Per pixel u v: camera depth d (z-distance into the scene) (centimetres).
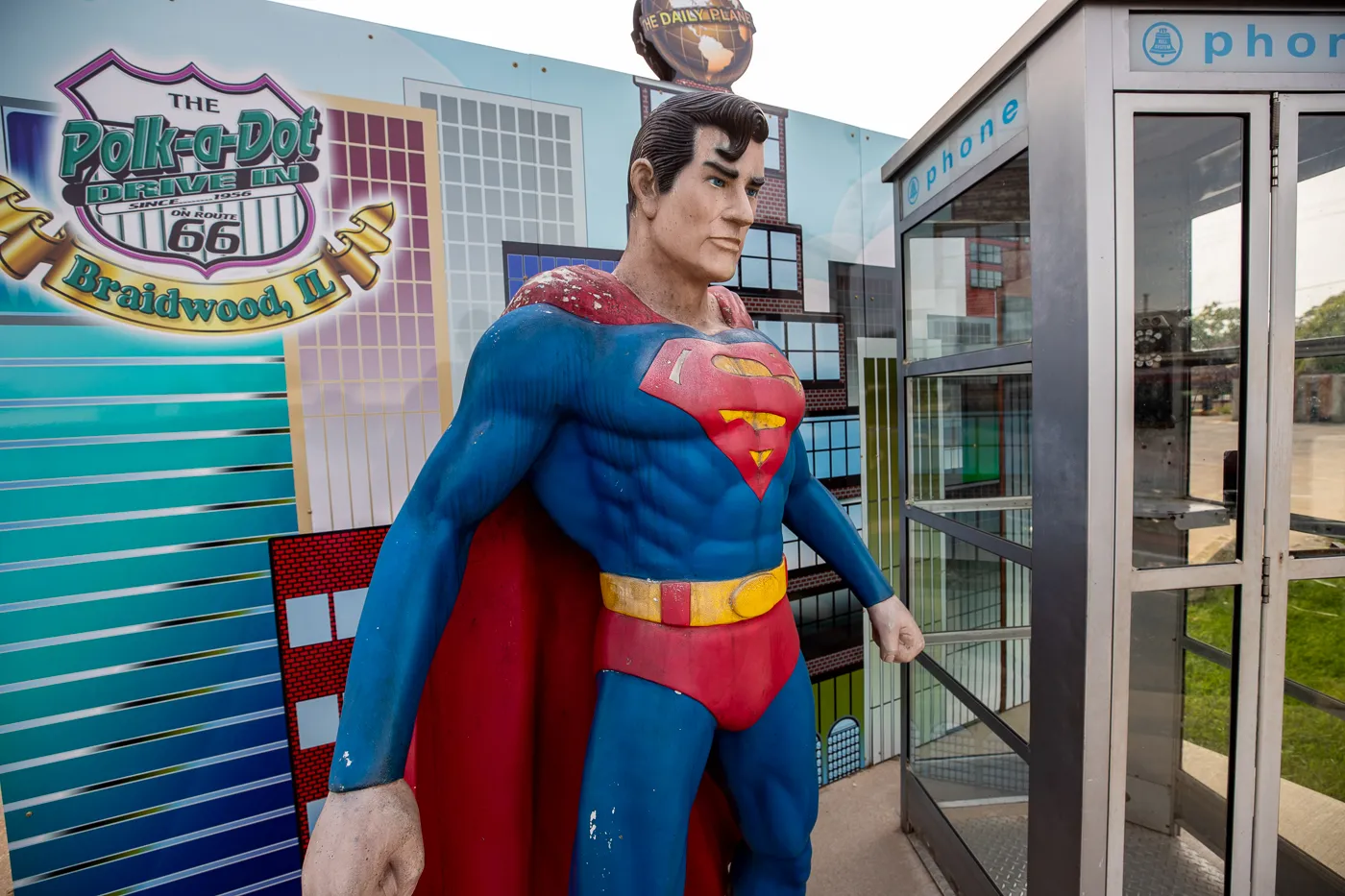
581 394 90
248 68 151
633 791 89
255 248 154
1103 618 122
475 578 101
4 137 134
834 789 244
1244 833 132
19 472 139
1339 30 117
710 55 206
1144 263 125
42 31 135
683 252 94
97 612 147
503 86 178
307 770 168
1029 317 147
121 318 145
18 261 136
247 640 160
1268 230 120
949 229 178
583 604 111
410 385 171
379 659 78
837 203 241
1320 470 129
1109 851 126
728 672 92
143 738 152
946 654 199
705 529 91
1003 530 175
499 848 102
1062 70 120
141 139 143
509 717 103
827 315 241
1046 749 136
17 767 143
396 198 167
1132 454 120
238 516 157
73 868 148
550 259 187
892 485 262
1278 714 129
